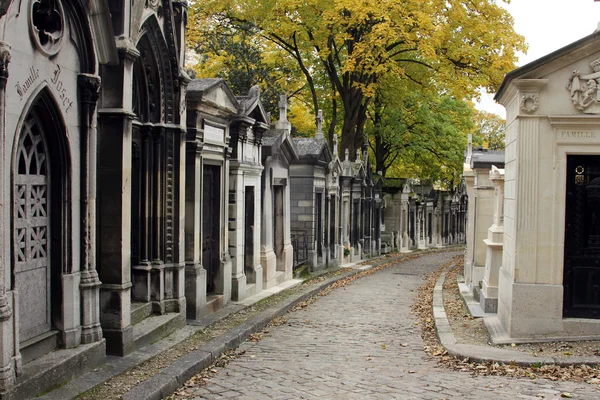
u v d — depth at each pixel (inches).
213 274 532.7
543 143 390.3
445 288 721.0
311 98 1263.5
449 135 1373.0
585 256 391.5
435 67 1030.4
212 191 532.1
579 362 328.5
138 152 407.8
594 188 390.3
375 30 876.0
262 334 454.6
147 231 412.8
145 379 296.4
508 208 433.4
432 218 1844.2
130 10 344.2
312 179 882.1
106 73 338.3
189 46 1100.5
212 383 307.4
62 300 287.0
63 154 286.7
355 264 1103.6
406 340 433.7
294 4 941.8
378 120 1358.3
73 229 292.2
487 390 283.9
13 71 242.5
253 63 1133.1
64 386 270.2
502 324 436.1
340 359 366.9
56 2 275.0
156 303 415.2
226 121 531.2
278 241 748.0
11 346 236.7
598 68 381.7
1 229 227.8
